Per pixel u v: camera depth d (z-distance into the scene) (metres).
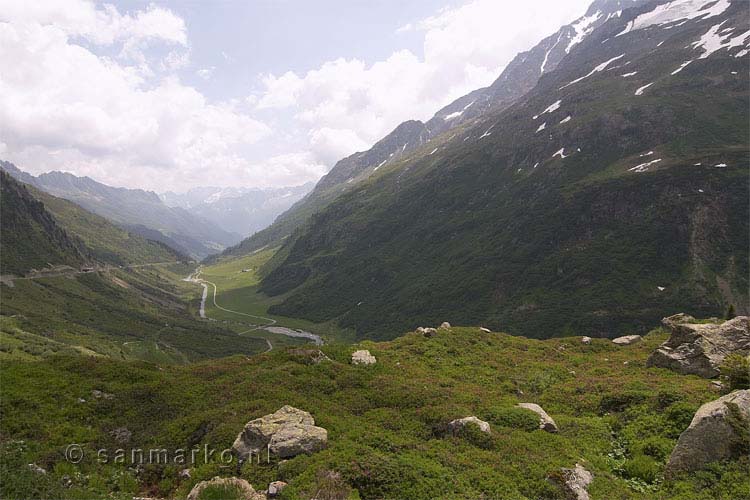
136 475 21.58
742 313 119.44
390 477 17.48
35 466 19.08
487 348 46.81
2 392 28.42
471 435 22.38
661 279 138.50
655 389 29.20
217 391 31.31
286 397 28.48
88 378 33.81
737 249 135.00
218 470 19.73
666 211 156.50
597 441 23.30
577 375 37.97
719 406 19.05
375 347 45.78
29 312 161.38
